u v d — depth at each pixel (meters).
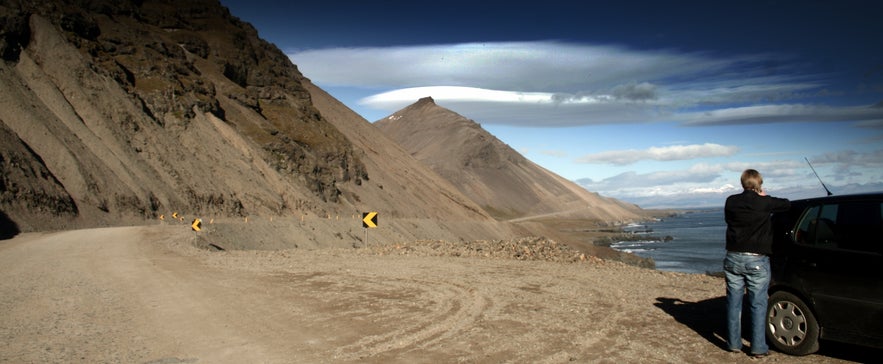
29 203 40.22
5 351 6.57
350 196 95.31
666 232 163.00
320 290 11.02
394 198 111.38
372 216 21.97
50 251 21.77
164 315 8.73
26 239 30.00
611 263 16.22
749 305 6.37
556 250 18.88
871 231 6.03
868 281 5.84
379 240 74.44
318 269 14.52
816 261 6.30
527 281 11.98
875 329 5.77
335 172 98.38
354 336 7.24
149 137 60.94
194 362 6.13
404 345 6.77
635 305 9.12
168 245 24.41
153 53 79.56
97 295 10.76
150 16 105.38
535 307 9.04
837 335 6.08
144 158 57.84
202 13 117.94
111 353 6.49
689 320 8.00
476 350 6.51
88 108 57.00
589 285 11.34
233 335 7.36
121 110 60.22
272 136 86.00
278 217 64.62
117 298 10.39
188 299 10.19
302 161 86.62
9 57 54.38
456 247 19.55
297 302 9.71
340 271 14.02
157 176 56.41
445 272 13.64
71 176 46.66
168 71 76.88
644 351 6.44
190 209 55.56
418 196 128.50
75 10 73.00
